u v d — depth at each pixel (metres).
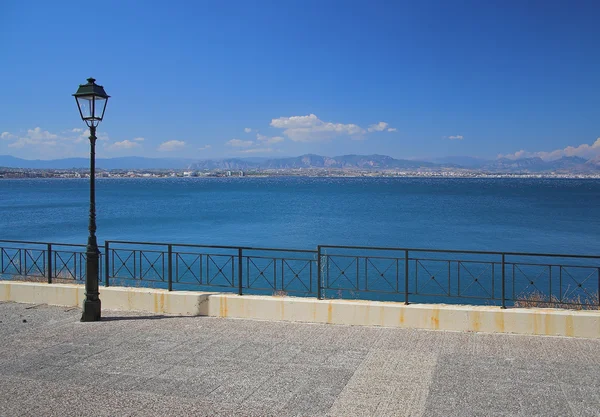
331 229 43.41
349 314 9.45
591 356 7.45
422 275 23.22
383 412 5.63
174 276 23.23
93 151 9.94
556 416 5.49
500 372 6.82
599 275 9.63
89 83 9.85
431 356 7.52
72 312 10.59
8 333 8.95
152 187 176.00
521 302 11.05
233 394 6.15
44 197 100.69
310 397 6.05
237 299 10.09
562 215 57.62
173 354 7.70
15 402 5.93
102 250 30.86
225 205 76.25
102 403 5.89
